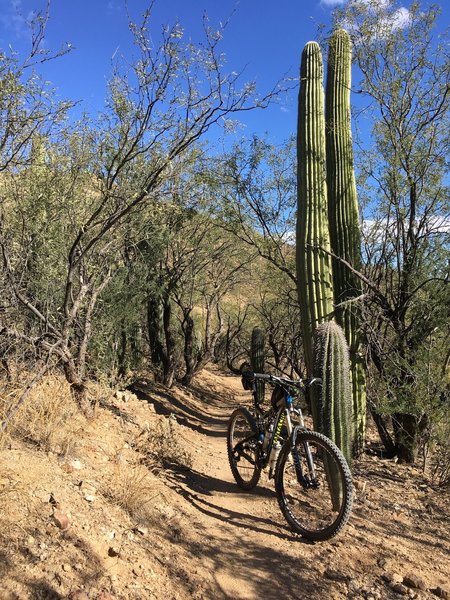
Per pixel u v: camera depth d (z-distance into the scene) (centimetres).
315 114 660
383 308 682
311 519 418
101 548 301
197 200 884
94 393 652
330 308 605
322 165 644
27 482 336
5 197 484
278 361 1499
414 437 636
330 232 699
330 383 466
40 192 513
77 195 554
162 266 1227
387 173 692
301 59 689
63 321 550
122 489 383
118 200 514
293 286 1188
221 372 2494
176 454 571
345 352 475
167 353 1342
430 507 471
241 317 2267
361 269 696
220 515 424
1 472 329
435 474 596
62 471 380
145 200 508
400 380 636
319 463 530
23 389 436
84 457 430
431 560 359
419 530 416
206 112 461
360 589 313
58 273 579
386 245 745
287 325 1480
